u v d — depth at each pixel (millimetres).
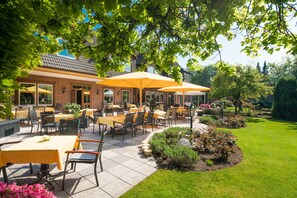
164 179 3594
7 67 1507
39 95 11562
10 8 1597
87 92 14844
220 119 11469
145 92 22656
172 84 7883
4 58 1445
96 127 9266
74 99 13750
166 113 9828
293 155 5332
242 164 4512
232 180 3639
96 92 15648
